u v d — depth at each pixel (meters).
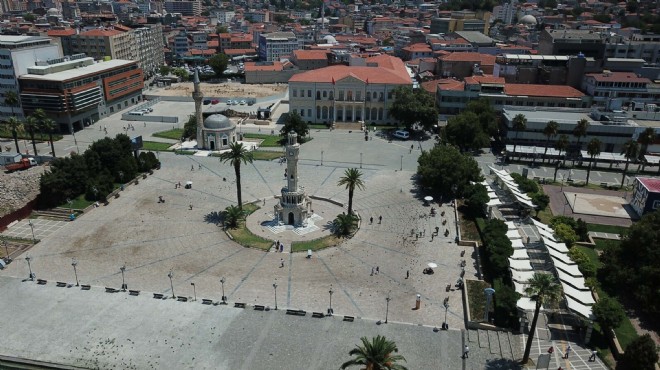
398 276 100.50
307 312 88.06
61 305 89.38
